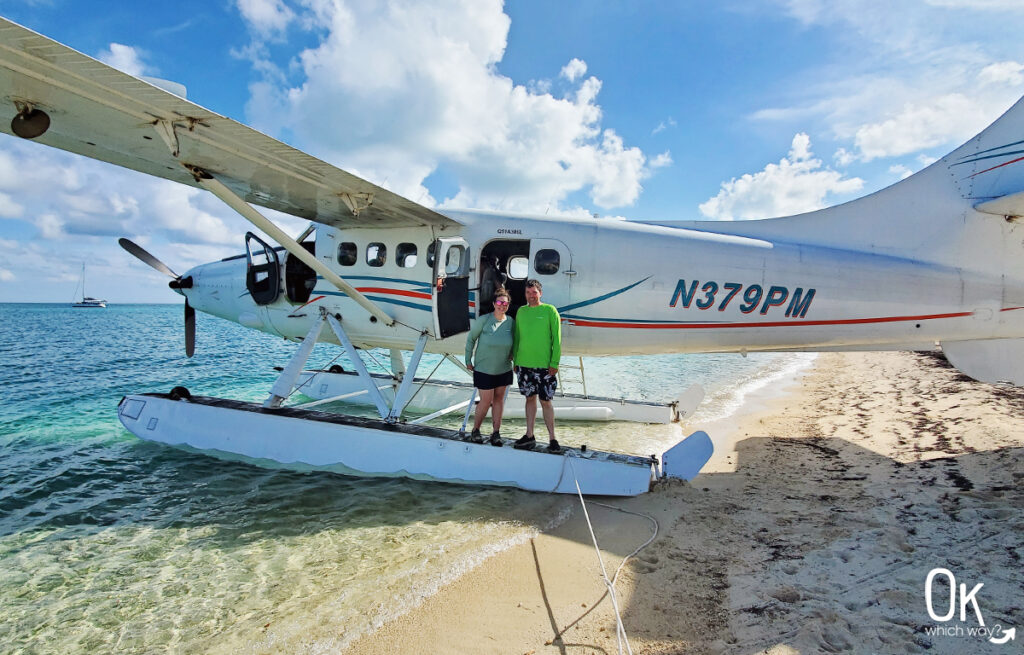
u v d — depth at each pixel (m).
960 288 4.51
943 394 7.78
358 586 2.73
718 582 2.61
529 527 3.40
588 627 2.31
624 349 5.10
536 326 4.18
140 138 3.72
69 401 8.35
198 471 4.58
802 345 4.86
